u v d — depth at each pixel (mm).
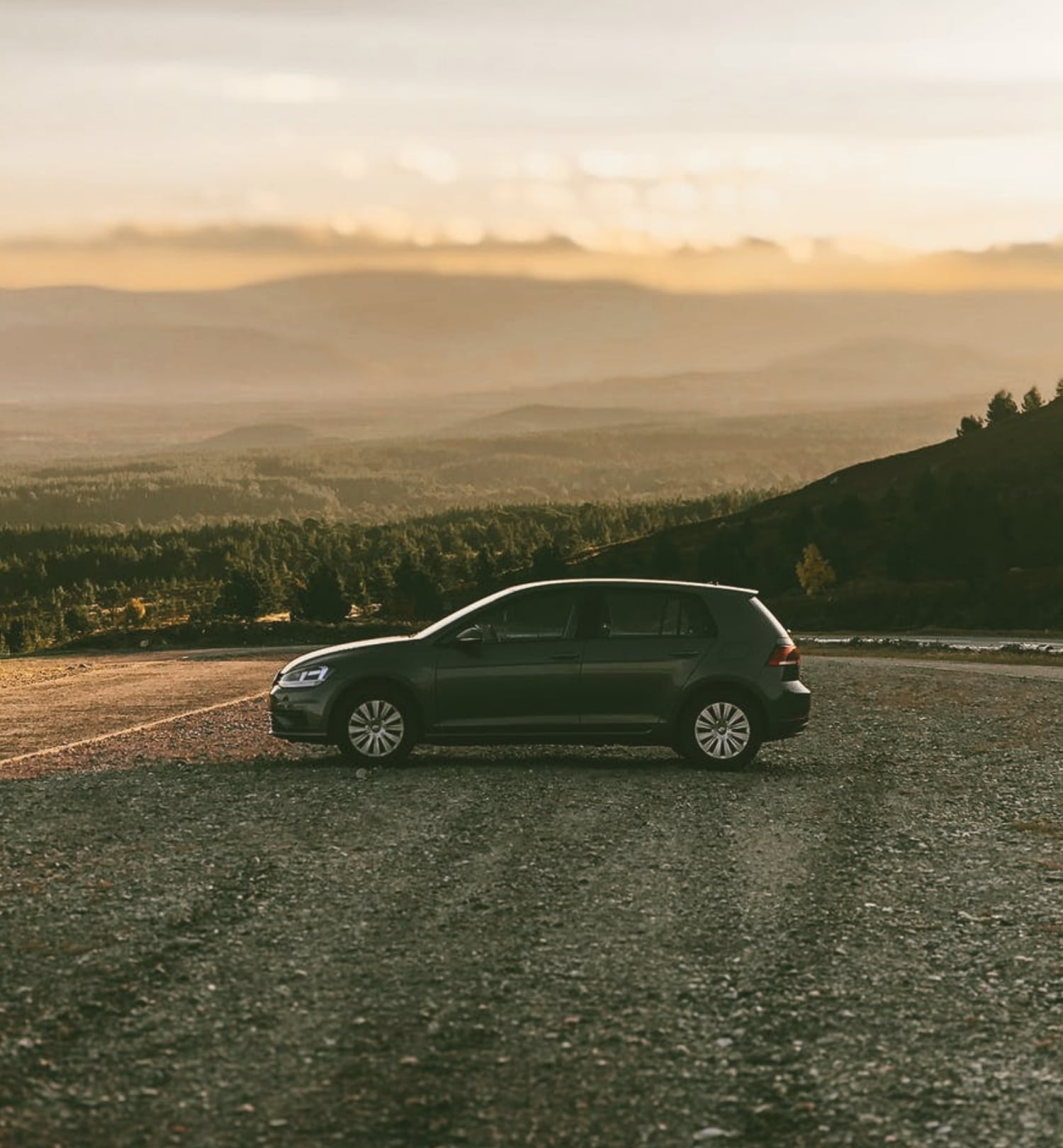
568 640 13258
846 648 54219
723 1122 5125
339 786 12289
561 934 7574
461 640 13250
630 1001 6461
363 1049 5809
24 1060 5613
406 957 7125
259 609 195375
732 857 9508
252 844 9789
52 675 35000
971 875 9031
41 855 9391
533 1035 6008
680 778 12836
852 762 14188
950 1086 5469
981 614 116062
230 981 6680
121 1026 6039
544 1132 5023
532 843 9906
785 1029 6105
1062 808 11516
